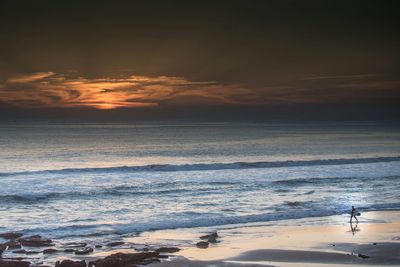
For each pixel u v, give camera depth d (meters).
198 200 37.44
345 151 88.25
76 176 49.47
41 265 20.02
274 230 27.38
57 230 27.50
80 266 19.70
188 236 26.19
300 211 32.59
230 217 30.47
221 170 55.47
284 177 50.53
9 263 19.86
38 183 45.09
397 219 30.34
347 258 21.42
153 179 48.25
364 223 29.12
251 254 22.14
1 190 41.41
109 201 37.03
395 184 45.38
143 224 28.88
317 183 45.84
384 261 20.95
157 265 20.44
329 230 27.28
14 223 29.78
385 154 81.44
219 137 139.38
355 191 41.72
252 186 43.91
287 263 20.73
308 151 88.25
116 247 23.67
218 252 22.55
